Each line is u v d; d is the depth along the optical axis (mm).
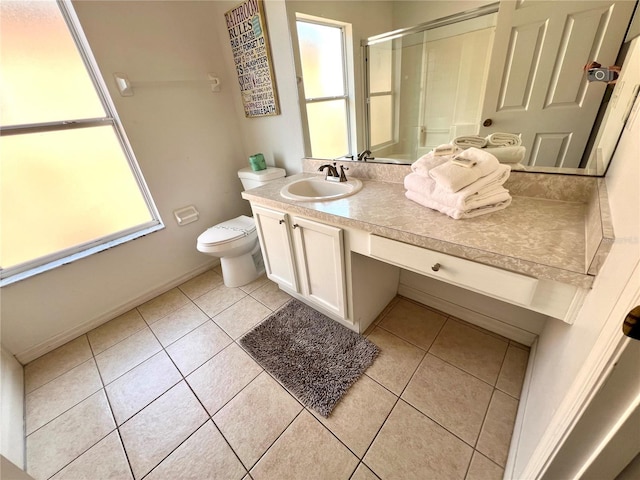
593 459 448
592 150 989
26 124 1468
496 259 793
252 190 1685
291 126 1964
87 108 1674
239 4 1782
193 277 2363
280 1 1577
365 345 1521
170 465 1089
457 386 1272
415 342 1520
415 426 1135
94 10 1538
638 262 363
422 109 1356
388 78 1410
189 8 1900
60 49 1528
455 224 991
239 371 1456
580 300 706
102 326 1874
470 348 1456
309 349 1536
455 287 1606
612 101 897
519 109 1096
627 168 626
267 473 1037
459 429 1109
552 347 918
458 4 1109
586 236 813
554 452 499
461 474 980
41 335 1662
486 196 1020
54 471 1101
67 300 1734
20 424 1260
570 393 500
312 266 1509
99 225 1850
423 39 1245
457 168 1023
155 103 1888
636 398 360
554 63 973
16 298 1550
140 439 1186
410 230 979
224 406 1288
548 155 1087
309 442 1118
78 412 1318
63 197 1668
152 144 1931
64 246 1730
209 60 2080
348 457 1059
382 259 1120
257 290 2121
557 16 921
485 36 1086
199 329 1778
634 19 798
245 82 2084
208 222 2381
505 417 1135
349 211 1220
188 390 1381
